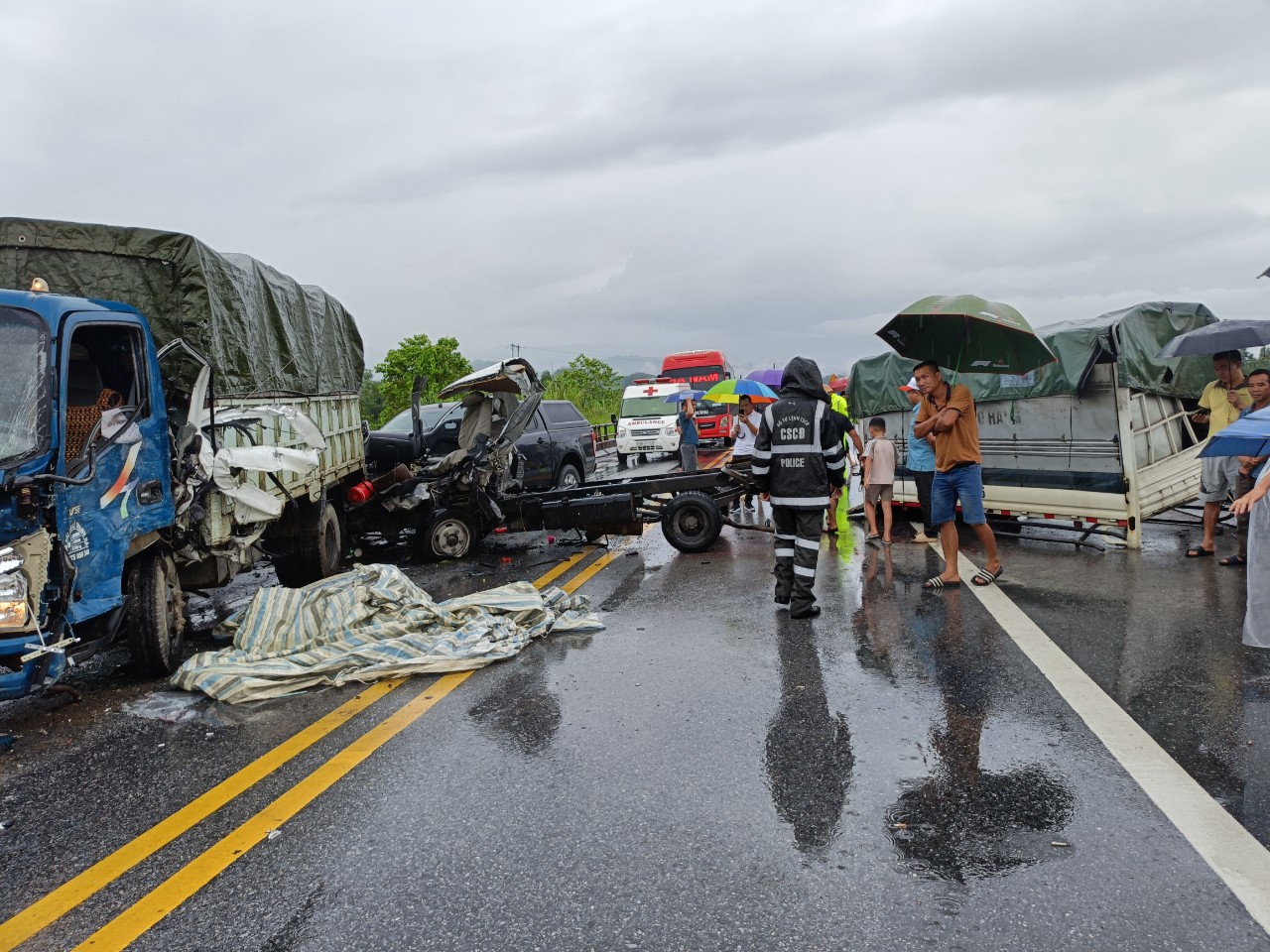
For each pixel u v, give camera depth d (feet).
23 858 11.35
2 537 14.49
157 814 12.40
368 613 20.16
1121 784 12.04
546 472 46.16
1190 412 31.01
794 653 18.74
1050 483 30.45
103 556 16.34
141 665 18.44
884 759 13.17
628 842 11.04
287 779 13.33
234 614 23.39
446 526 32.35
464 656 18.44
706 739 14.19
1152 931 8.88
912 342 26.45
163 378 20.92
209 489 20.21
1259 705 14.57
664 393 91.45
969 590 23.68
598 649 19.65
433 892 10.12
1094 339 27.89
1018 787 12.09
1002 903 9.45
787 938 9.02
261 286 25.93
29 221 20.89
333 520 30.53
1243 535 25.03
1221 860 10.10
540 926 9.41
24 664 14.42
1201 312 31.48
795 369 21.66
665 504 33.19
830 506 33.40
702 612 22.74
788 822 11.38
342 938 9.37
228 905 10.06
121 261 21.42
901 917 9.29
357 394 35.53
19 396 15.19
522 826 11.55
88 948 9.39
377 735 14.93
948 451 23.54
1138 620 20.01
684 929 9.24
